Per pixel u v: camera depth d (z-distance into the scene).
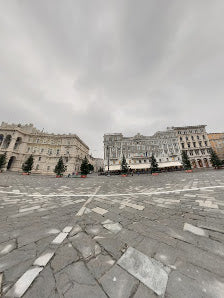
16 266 1.84
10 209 4.50
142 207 4.43
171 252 2.07
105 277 1.66
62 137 42.44
